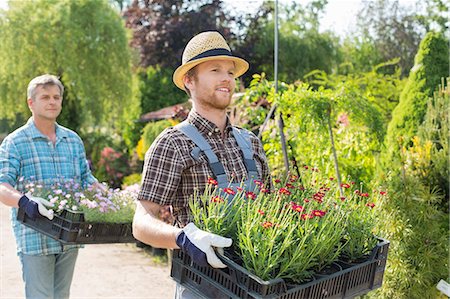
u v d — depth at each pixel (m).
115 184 9.52
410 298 3.16
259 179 2.09
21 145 2.91
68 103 11.58
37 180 2.93
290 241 1.56
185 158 1.91
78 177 3.12
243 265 1.58
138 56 15.66
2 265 5.29
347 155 4.46
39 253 2.83
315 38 15.19
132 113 14.07
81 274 5.21
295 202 2.00
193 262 1.65
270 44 15.07
